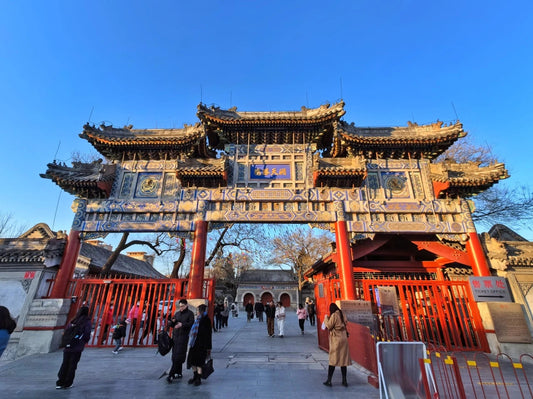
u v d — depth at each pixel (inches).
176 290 521.3
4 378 333.4
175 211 568.1
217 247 977.5
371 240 609.0
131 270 1341.0
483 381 332.5
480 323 495.2
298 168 616.7
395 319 469.7
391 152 628.7
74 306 512.1
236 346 521.7
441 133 608.4
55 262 530.9
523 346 460.4
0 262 510.3
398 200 581.9
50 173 546.3
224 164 576.4
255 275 2309.3
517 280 515.8
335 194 583.2
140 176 612.1
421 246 585.6
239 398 265.4
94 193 582.2
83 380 318.7
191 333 317.7
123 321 477.1
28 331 468.1
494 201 858.8
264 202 581.0
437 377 352.5
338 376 332.8
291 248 1786.4
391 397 250.8
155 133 645.9
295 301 2155.5
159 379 323.3
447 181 560.7
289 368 367.6
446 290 542.6
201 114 604.4
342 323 316.5
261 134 641.6
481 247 543.8
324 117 609.0
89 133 594.2
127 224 560.1
